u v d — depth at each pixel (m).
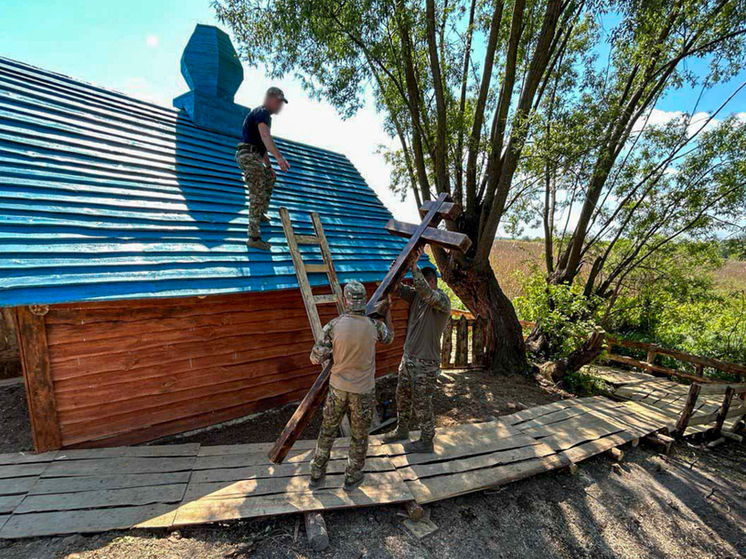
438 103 6.97
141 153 5.09
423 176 7.98
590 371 8.94
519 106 6.23
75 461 3.55
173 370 4.49
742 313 10.34
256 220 4.75
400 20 6.69
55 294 3.15
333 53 7.59
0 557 2.57
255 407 5.25
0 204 3.42
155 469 3.51
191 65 6.31
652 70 7.32
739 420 6.35
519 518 3.73
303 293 4.58
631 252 9.28
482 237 7.39
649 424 5.76
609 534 3.69
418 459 4.05
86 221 3.84
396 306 7.28
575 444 4.87
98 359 3.98
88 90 5.44
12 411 4.83
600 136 6.35
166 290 3.74
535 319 10.16
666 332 10.20
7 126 4.11
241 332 5.03
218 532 3.04
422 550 3.16
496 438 4.76
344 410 3.29
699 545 3.67
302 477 3.54
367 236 6.84
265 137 4.46
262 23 7.27
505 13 7.64
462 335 8.27
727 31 6.49
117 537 2.81
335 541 3.11
